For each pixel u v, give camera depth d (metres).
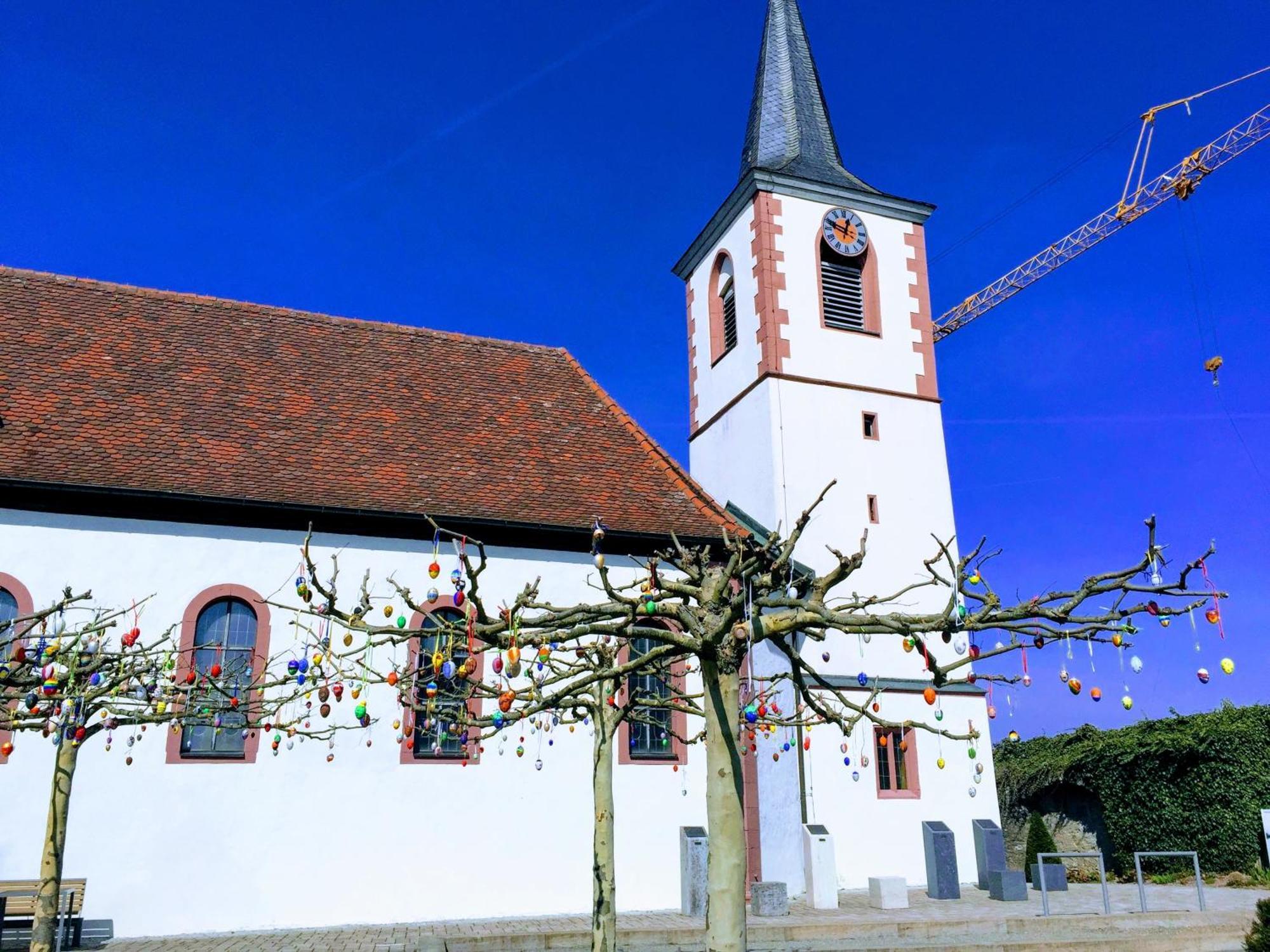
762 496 20.64
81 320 17.44
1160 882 18.64
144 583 14.37
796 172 22.73
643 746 16.36
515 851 15.18
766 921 13.88
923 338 22.66
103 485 14.12
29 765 13.23
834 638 19.23
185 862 13.62
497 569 16.33
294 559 15.23
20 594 13.79
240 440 16.05
